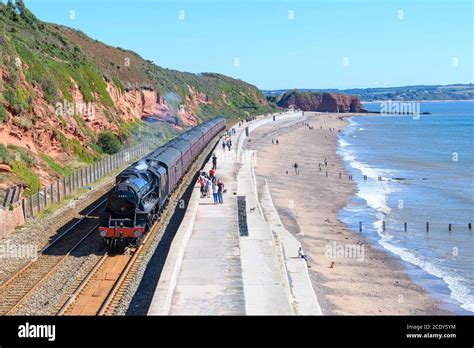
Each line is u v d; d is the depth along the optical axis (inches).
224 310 705.6
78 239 1074.7
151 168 1185.4
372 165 2952.8
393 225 1635.1
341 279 1130.7
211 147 2751.0
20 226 1136.8
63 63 2201.0
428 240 1481.3
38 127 1606.8
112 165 1908.2
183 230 1026.7
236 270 868.6
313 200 1948.8
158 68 4515.3
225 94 6269.7
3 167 1282.0
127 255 979.3
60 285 823.7
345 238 1476.4
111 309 736.3
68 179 1475.1
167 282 751.1
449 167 2859.3
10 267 888.9
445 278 1189.1
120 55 3718.0
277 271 866.1
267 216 1498.5
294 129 5142.7
